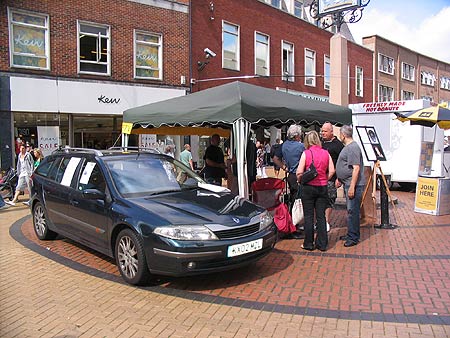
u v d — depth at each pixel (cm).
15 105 1407
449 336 359
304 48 2525
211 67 1931
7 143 1402
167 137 1786
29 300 453
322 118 804
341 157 656
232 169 795
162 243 452
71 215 613
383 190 793
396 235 725
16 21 1408
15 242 712
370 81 3294
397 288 474
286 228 682
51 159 733
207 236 454
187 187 589
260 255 500
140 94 1681
